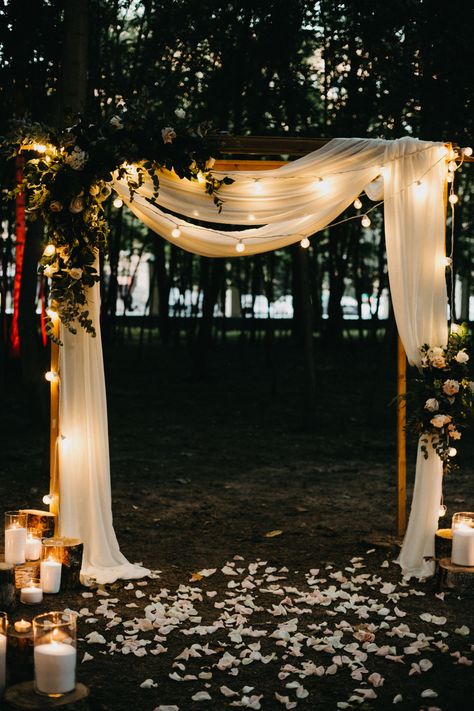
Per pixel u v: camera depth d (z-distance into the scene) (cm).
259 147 569
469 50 944
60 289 536
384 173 577
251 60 1133
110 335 1961
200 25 1054
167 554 601
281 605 493
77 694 335
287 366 1752
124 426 1173
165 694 375
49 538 545
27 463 890
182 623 464
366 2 959
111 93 1106
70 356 555
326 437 1095
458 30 945
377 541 620
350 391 1458
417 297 575
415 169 575
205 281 1588
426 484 569
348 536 647
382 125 1084
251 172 568
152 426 1176
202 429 1155
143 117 546
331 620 471
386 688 382
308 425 1138
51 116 822
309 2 1035
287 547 620
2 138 527
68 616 345
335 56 1105
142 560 586
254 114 1205
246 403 1366
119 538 639
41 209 536
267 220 574
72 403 553
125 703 365
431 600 507
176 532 658
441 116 991
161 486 818
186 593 515
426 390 565
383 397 1391
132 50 1237
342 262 1838
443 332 577
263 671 401
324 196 573
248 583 526
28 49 950
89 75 1073
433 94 986
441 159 576
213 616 477
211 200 571
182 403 1366
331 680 391
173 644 434
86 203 531
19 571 512
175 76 1127
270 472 888
